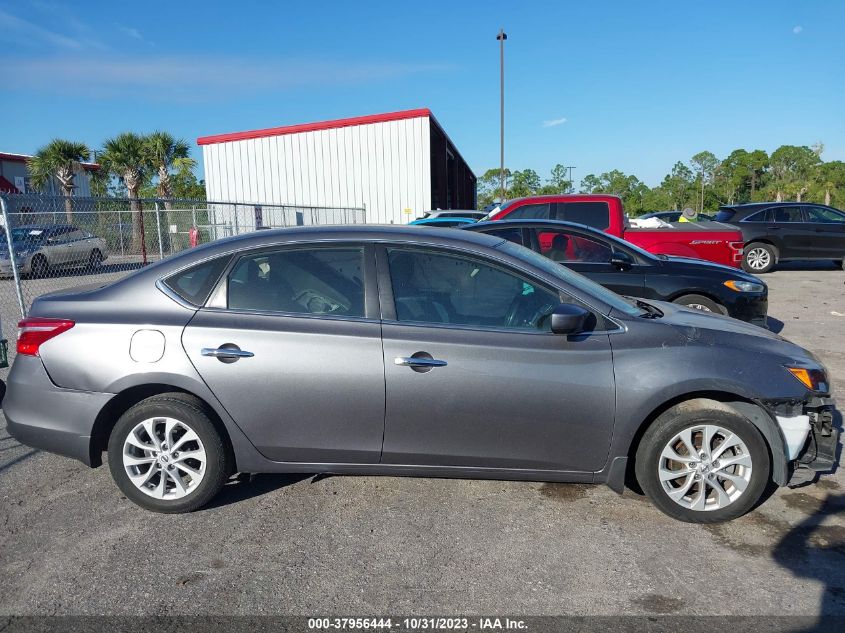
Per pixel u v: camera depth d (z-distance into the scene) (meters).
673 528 3.52
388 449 3.58
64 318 3.70
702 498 3.51
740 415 3.45
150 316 3.65
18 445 4.86
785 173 89.19
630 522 3.59
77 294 3.89
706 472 3.49
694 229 9.66
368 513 3.72
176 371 3.55
